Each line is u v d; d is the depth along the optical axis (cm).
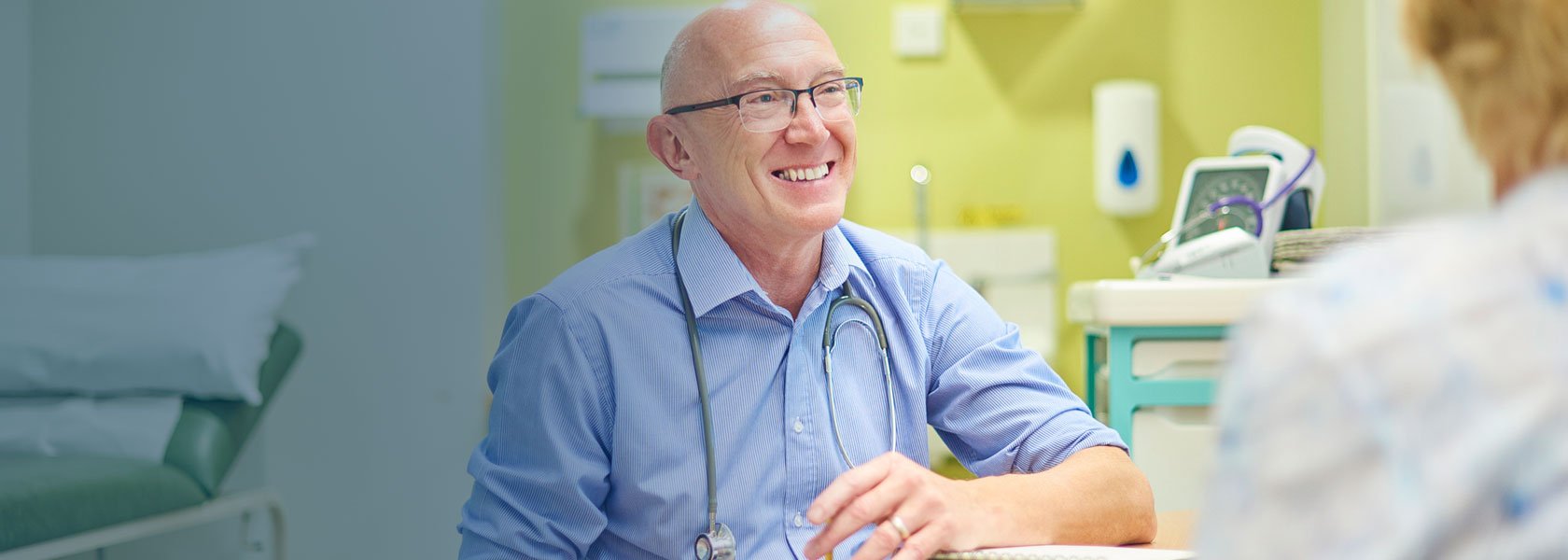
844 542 134
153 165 340
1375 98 298
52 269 266
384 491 335
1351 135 325
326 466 335
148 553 303
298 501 335
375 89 336
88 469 220
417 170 335
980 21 371
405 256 335
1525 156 58
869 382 144
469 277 335
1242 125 364
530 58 369
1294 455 53
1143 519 130
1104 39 369
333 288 336
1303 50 363
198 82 339
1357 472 52
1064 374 373
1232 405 57
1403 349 52
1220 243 192
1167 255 198
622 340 136
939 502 113
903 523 111
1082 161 371
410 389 334
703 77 139
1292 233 192
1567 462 49
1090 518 123
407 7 335
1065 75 370
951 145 372
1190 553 103
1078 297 201
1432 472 50
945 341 151
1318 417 53
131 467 229
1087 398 215
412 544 334
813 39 140
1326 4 351
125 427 246
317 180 337
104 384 252
